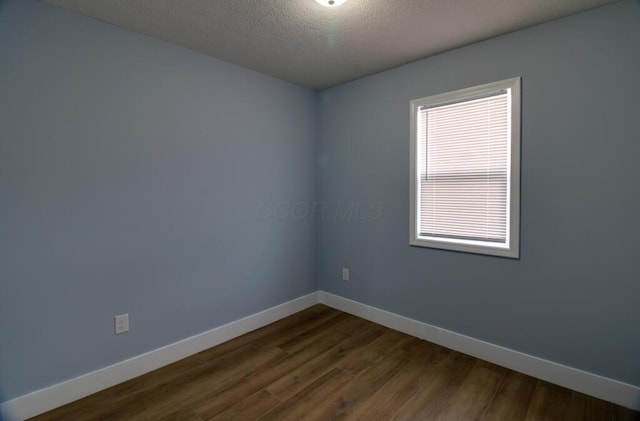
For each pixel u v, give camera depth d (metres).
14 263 1.68
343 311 3.26
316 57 2.49
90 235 1.93
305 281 3.36
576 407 1.80
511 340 2.19
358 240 3.09
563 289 1.98
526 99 2.05
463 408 1.80
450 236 2.49
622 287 1.79
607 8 1.77
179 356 2.34
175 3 1.74
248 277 2.81
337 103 3.19
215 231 2.55
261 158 2.87
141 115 2.11
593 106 1.83
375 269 2.96
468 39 2.19
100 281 1.98
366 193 2.99
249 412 1.78
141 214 2.13
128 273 2.09
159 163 2.21
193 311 2.43
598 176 1.84
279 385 2.03
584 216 1.89
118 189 2.03
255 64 2.64
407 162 2.67
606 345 1.85
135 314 2.13
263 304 2.95
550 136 1.98
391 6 1.77
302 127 3.24
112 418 1.74
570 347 1.96
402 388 1.99
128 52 2.04
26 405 1.73
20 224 1.70
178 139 2.30
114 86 1.99
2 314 1.66
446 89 2.41
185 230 2.37
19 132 1.68
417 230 2.65
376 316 2.97
